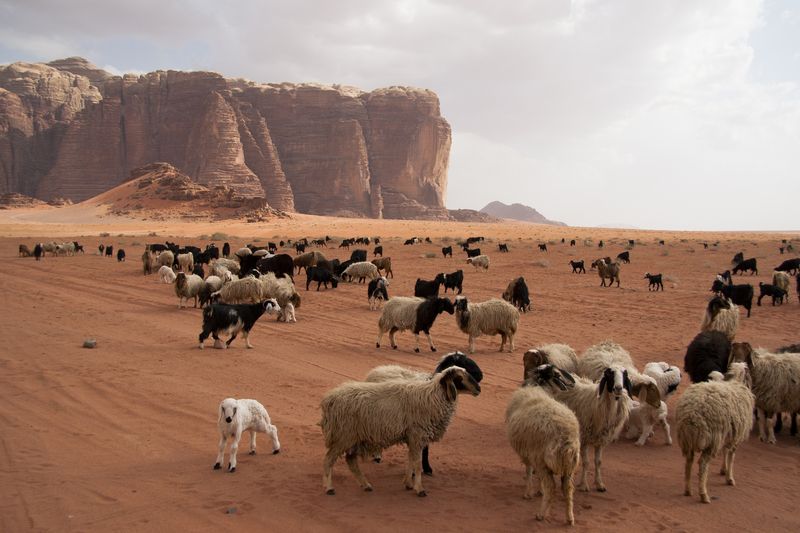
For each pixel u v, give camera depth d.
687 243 81.00
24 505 8.49
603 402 9.14
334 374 15.97
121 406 13.05
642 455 10.79
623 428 11.98
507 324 18.30
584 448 9.36
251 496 8.85
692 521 8.30
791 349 13.77
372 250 67.94
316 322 23.94
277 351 18.70
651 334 21.27
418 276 40.72
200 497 8.80
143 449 10.68
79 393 13.92
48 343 19.19
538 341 20.17
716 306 17.48
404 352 18.69
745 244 76.81
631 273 43.25
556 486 9.45
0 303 28.06
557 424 8.08
